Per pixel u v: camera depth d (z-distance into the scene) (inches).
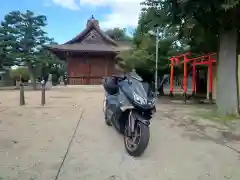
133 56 627.2
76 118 316.8
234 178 146.0
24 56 993.5
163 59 628.1
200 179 144.2
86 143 208.7
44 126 269.0
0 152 182.4
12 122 287.6
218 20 306.5
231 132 250.2
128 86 190.4
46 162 164.7
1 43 972.6
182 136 235.1
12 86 1307.8
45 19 1050.1
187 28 327.6
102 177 144.3
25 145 200.1
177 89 1093.8
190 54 542.3
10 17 1006.4
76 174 147.4
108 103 237.0
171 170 155.9
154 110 180.7
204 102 533.3
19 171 149.4
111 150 191.9
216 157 179.3
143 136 170.1
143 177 145.4
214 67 602.2
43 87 444.1
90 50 1314.0
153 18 341.4
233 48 333.7
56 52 1336.1
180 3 278.8
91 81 1396.4
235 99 335.6
